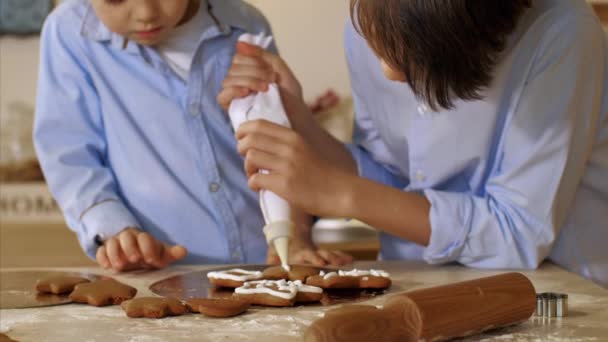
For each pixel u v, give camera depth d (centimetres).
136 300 88
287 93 134
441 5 87
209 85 144
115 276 115
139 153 140
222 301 88
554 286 102
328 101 251
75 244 232
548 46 110
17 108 268
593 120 113
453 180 126
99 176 135
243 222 143
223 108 139
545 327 80
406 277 111
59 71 142
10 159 265
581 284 104
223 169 143
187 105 142
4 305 93
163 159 142
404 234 116
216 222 142
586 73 111
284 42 256
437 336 72
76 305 94
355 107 143
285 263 107
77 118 140
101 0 124
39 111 140
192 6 144
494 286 78
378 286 100
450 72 91
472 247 115
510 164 114
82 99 142
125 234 121
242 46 132
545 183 111
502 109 115
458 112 117
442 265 122
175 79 143
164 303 87
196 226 141
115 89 142
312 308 91
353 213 113
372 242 209
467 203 115
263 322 84
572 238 122
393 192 115
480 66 92
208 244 142
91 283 98
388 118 131
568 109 110
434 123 120
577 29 110
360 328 70
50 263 221
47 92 141
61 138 139
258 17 153
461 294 75
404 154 135
